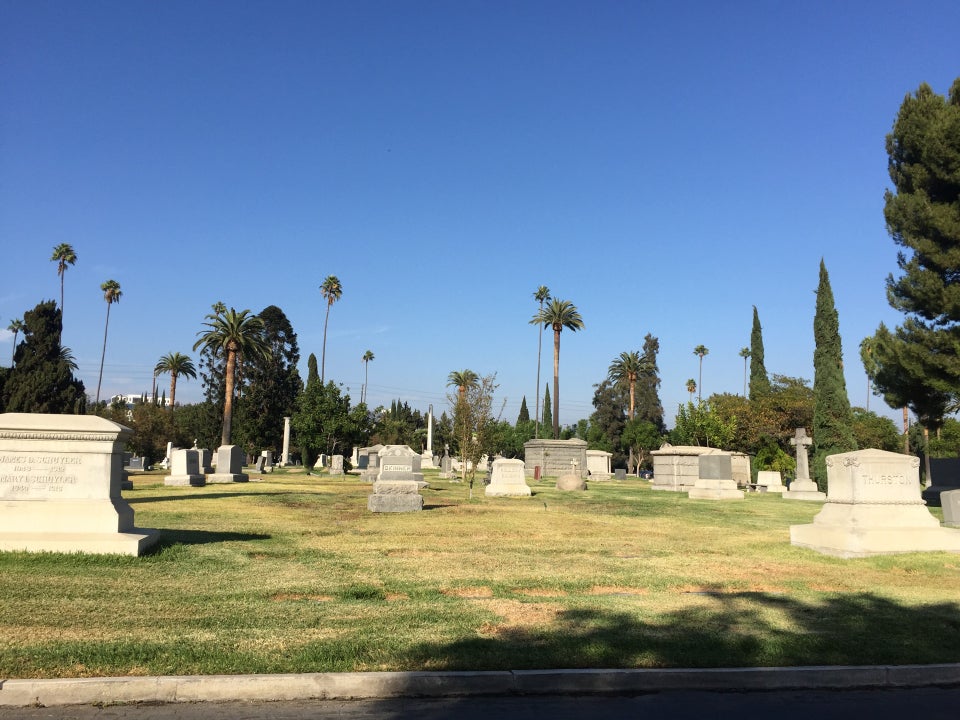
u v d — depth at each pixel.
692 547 14.01
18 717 4.95
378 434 90.75
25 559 9.68
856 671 6.30
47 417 10.81
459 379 97.44
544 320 77.19
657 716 5.36
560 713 5.36
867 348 65.50
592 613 8.01
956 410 29.69
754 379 74.00
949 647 7.01
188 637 6.53
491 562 11.60
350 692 5.59
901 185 29.48
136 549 10.45
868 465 13.57
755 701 5.80
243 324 52.34
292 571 10.24
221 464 36.06
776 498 32.06
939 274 27.86
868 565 11.94
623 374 93.50
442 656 6.18
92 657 5.80
